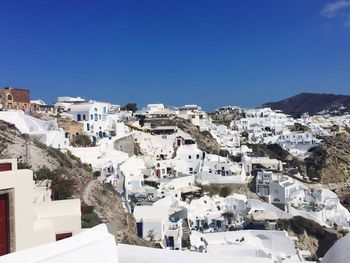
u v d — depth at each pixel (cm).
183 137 10744
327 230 6575
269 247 4994
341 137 14475
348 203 10844
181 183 7869
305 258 5234
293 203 7794
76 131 8450
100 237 949
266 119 17212
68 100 12769
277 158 11956
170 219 5756
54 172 4094
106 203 4516
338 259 1025
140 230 4941
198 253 1287
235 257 1276
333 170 11956
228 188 7919
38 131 6712
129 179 6881
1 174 1273
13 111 7400
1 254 1273
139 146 9612
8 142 4794
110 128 9538
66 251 860
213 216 6475
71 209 1864
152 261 1234
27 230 1339
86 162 6881
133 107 15638
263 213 6756
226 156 10875
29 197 1353
